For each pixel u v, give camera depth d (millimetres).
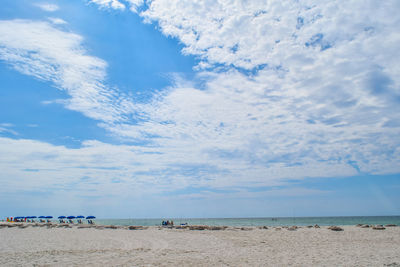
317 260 11156
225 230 29984
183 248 15625
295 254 13031
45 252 13758
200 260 11414
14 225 40031
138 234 25188
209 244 17531
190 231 28531
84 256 12477
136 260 11336
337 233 24484
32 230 31719
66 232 28328
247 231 28609
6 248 15609
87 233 26859
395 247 15008
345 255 12305
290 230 29781
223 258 11984
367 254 12477
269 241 19062
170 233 26172
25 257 12203
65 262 10938
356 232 25078
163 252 13852
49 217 65062
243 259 11703
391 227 30766
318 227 34750
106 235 24359
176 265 10266
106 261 11117
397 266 9555
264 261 11164
